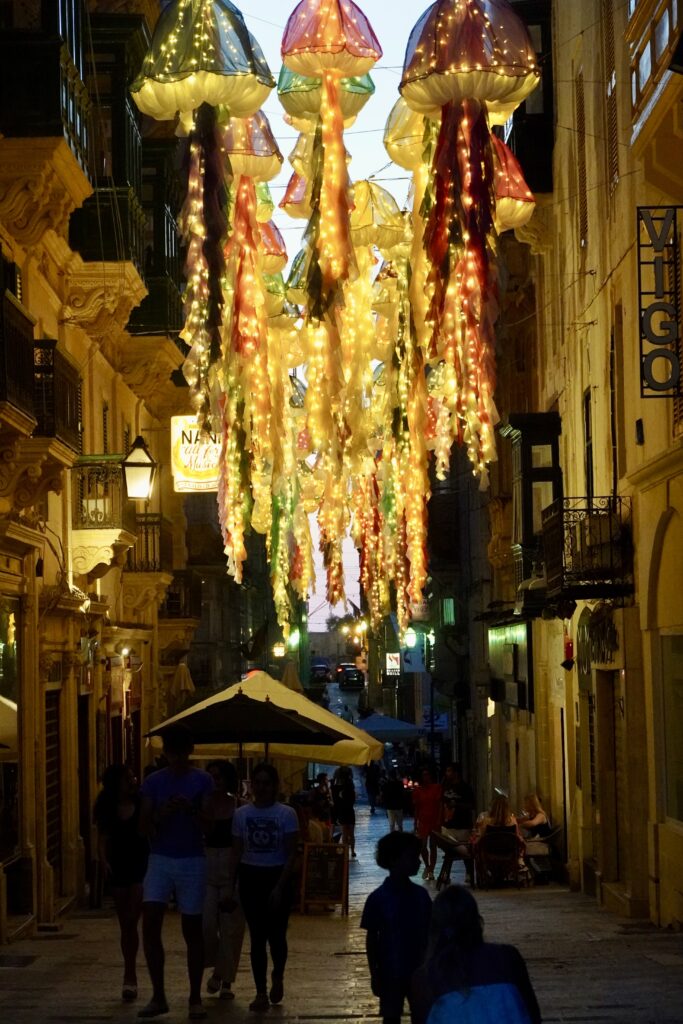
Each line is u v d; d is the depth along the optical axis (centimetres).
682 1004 1111
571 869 2602
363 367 1480
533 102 2920
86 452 2584
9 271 2017
